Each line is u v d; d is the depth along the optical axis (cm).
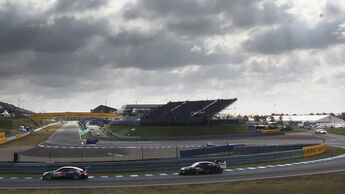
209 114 8331
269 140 6462
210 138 7194
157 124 8481
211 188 2039
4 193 1973
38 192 2002
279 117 15900
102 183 2334
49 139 7319
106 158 4028
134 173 2794
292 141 6178
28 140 6919
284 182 2192
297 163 3194
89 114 11788
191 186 2139
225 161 3147
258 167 2977
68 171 2502
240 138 7100
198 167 2652
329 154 3912
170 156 4122
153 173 2780
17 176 2709
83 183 2344
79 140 7150
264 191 1900
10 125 11238
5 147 5462
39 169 2880
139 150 4862
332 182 2134
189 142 6331
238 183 2205
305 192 1859
